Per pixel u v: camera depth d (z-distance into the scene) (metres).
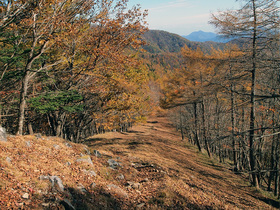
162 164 13.40
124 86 13.93
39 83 12.13
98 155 10.48
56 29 10.39
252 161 11.64
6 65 9.72
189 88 17.38
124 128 36.25
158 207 6.92
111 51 11.67
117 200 6.70
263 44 8.70
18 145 7.32
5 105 10.97
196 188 10.11
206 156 23.25
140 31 11.84
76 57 13.06
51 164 6.94
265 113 14.38
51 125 14.38
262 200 12.04
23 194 4.84
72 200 5.54
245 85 11.12
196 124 22.92
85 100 13.96
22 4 9.84
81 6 11.24
